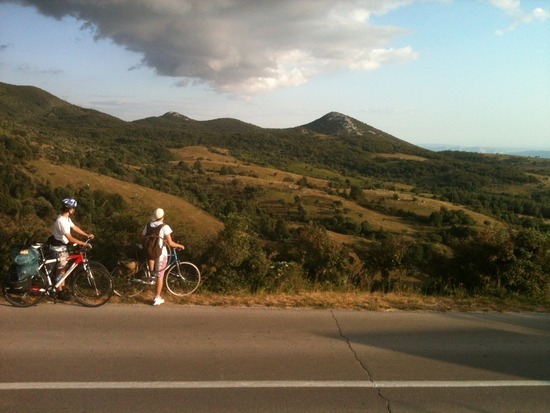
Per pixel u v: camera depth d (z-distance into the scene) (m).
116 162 96.75
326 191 107.44
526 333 5.39
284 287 7.22
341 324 5.46
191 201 72.94
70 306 5.72
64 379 3.63
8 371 3.74
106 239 7.34
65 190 53.09
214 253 7.23
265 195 97.56
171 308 5.84
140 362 4.03
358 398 3.52
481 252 8.33
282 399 3.45
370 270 8.62
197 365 4.01
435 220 72.75
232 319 5.46
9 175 51.38
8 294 5.58
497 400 3.59
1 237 6.84
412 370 4.12
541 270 8.14
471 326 5.61
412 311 6.25
